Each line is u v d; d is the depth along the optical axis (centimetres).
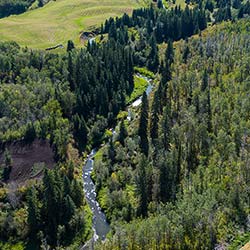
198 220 10575
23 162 13925
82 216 12044
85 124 16438
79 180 14088
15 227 11669
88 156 15688
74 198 12619
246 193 11681
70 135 15862
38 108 16425
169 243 10344
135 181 13150
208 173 12425
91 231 11994
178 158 13275
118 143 15438
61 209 11888
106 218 12488
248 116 15362
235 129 14112
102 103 17825
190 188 12038
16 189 12544
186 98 17650
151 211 11938
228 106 16000
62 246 11369
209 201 10950
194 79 18625
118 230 10756
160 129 15512
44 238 11444
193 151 14038
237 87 17200
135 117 17650
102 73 19262
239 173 12331
